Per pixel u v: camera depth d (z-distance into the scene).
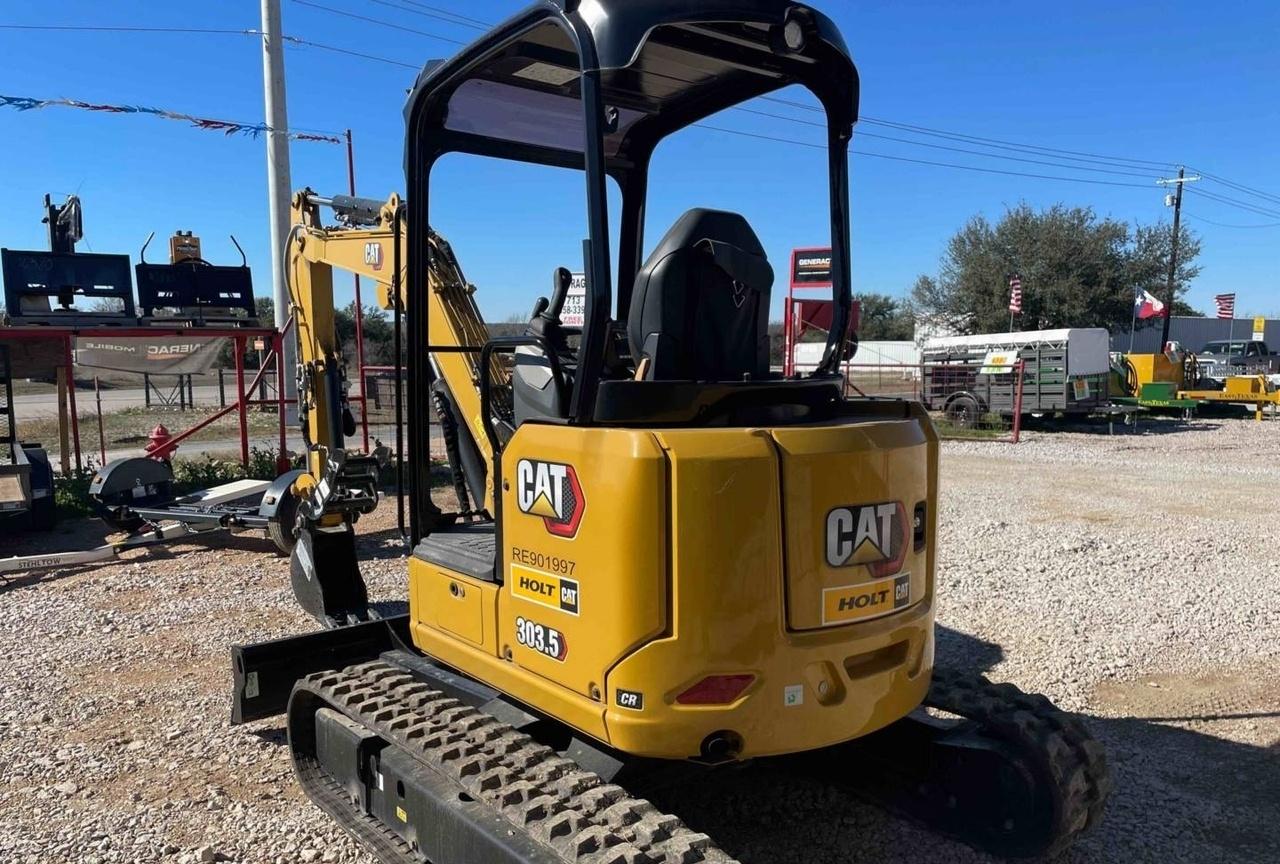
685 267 3.21
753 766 4.25
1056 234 41.97
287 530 8.30
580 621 2.89
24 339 11.20
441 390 4.40
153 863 3.68
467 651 3.46
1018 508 11.14
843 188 3.61
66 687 5.44
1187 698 5.36
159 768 4.46
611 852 2.52
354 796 3.76
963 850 3.79
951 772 3.76
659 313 3.19
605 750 3.23
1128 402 23.30
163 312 11.84
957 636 6.40
